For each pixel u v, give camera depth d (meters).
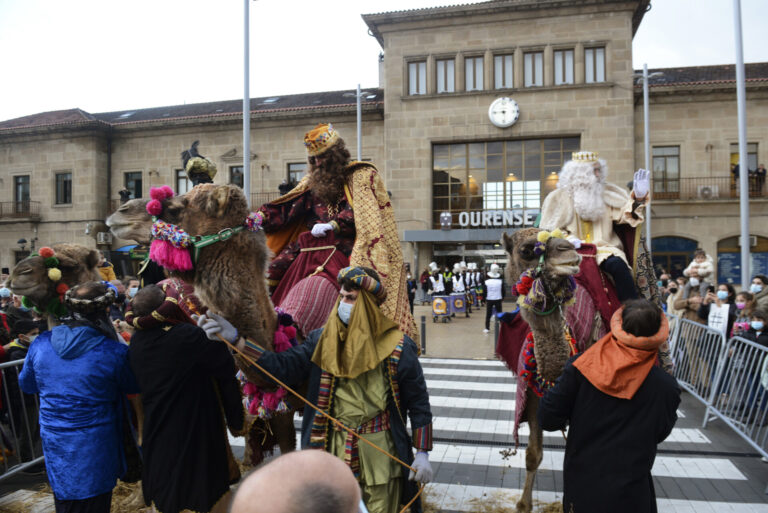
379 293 2.77
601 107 24.91
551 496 4.45
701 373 7.22
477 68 26.39
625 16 24.70
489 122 26.00
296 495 0.95
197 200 2.70
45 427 3.32
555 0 24.89
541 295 3.18
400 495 2.83
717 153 24.55
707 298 8.70
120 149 30.58
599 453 2.73
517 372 4.01
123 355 3.50
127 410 3.72
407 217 26.70
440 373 9.87
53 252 3.85
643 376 2.70
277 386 3.02
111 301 3.52
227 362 3.31
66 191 30.67
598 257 4.03
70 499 3.28
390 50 26.81
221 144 29.23
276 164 28.55
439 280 22.17
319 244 3.62
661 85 24.64
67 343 3.34
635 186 4.13
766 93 24.14
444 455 5.52
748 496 4.54
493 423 6.70
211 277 2.66
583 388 2.83
